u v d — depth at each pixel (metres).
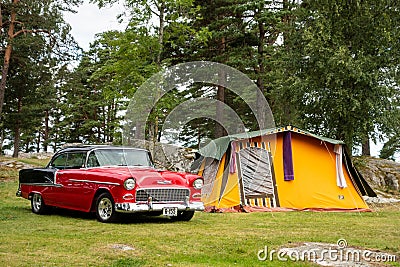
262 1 20.59
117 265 5.00
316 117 19.58
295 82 18.53
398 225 9.21
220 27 21.81
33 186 10.28
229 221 9.52
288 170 12.81
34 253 5.55
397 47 18.28
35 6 24.67
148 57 16.11
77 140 40.72
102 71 16.73
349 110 18.00
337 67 17.73
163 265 5.07
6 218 9.16
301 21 20.28
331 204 12.86
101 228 7.83
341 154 13.23
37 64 27.08
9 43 23.88
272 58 21.98
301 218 10.44
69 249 5.84
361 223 9.55
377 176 20.17
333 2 18.80
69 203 9.37
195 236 7.06
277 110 22.91
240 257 5.62
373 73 17.45
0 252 5.58
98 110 39.66
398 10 18.58
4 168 22.25
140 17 15.40
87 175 8.98
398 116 17.91
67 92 38.88
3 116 29.19
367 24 18.62
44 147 45.31
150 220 9.29
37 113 30.47
